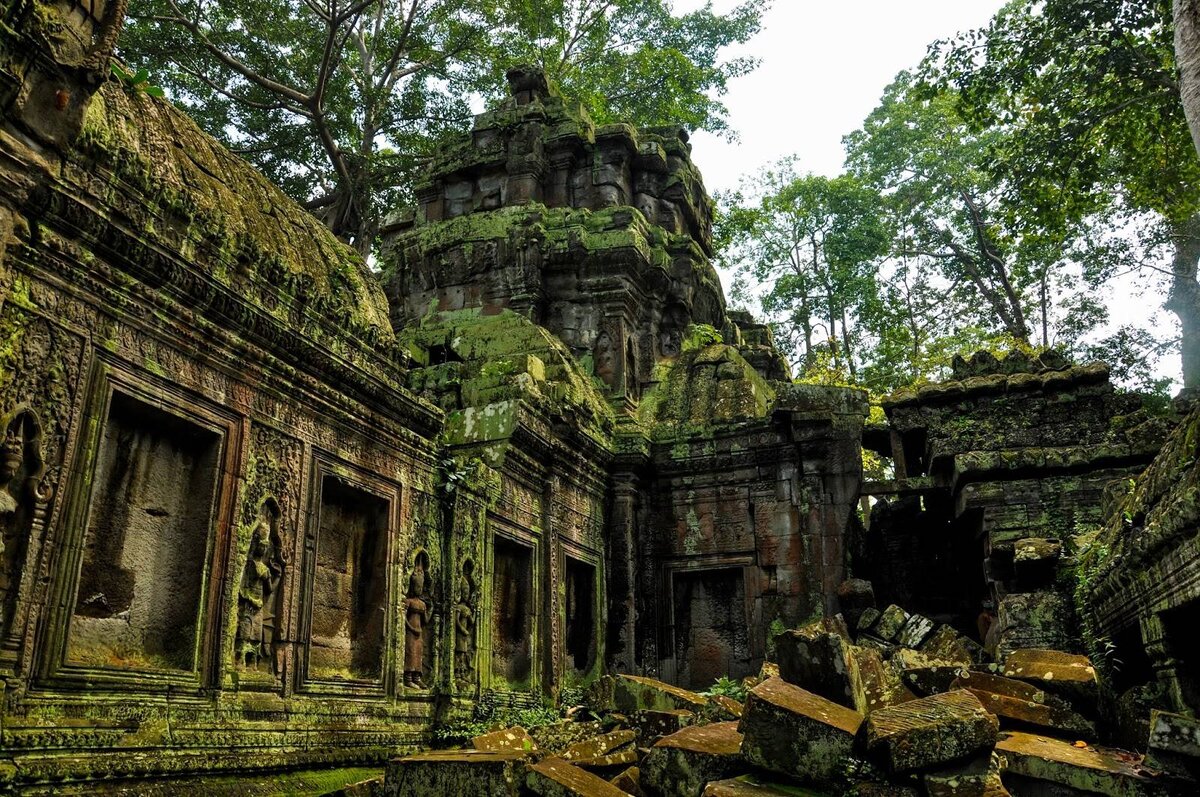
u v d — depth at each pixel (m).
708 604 15.51
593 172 18.20
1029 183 19.41
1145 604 7.34
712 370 16.92
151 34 22.88
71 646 5.95
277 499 7.75
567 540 13.57
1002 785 5.45
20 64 5.25
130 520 6.53
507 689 11.39
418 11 25.33
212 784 6.55
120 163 6.32
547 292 16.91
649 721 8.38
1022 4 24.53
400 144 26.34
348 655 8.80
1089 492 12.85
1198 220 27.16
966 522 14.48
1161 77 17.48
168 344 6.77
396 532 9.45
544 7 25.53
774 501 15.16
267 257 7.78
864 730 5.77
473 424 12.27
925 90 19.44
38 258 5.71
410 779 6.45
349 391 8.85
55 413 5.78
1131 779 5.41
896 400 14.73
